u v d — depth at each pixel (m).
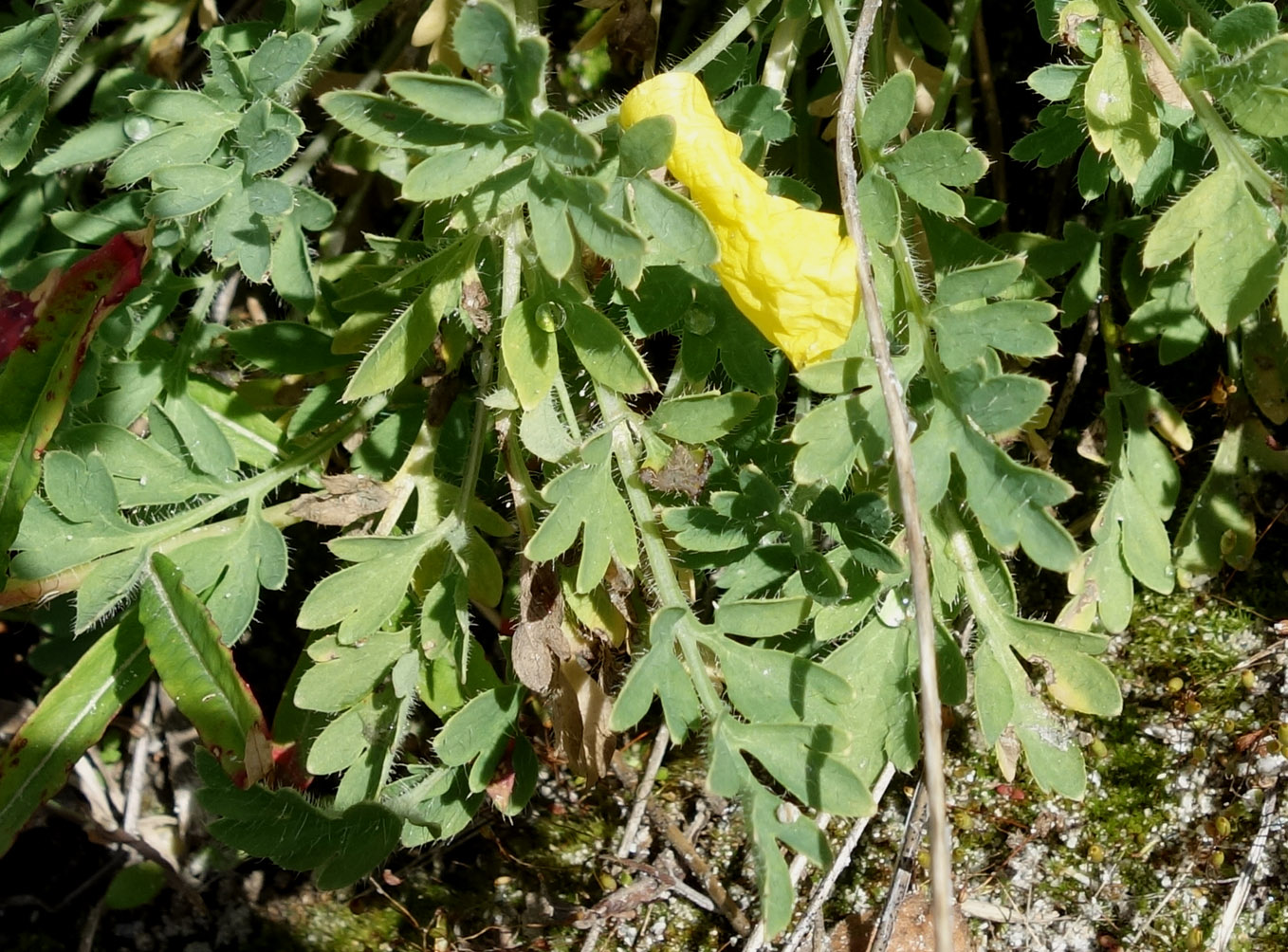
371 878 0.38
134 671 0.35
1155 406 0.36
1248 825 0.36
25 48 0.36
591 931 0.37
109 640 0.35
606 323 0.32
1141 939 0.36
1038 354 0.31
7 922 0.38
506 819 0.38
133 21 0.39
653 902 0.37
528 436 0.33
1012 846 0.37
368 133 0.30
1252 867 0.36
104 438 0.34
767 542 0.33
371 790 0.34
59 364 0.34
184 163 0.33
